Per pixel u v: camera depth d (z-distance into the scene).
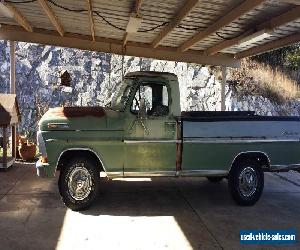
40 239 5.05
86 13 7.99
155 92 6.59
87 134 6.28
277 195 7.76
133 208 6.54
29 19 9.27
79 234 5.27
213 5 6.52
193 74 18.67
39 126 6.27
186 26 8.34
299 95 18.88
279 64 20.11
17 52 20.56
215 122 6.71
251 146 6.88
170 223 5.82
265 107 17.56
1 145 9.81
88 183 6.32
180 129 6.56
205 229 5.61
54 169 6.21
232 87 17.72
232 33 8.70
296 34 8.22
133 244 4.97
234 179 6.80
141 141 6.43
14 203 6.61
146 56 10.93
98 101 19.88
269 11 6.65
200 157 6.66
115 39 10.66
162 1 6.58
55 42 10.44
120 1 6.86
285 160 7.08
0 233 5.21
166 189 7.98
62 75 10.77
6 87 19.80
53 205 6.55
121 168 6.43
